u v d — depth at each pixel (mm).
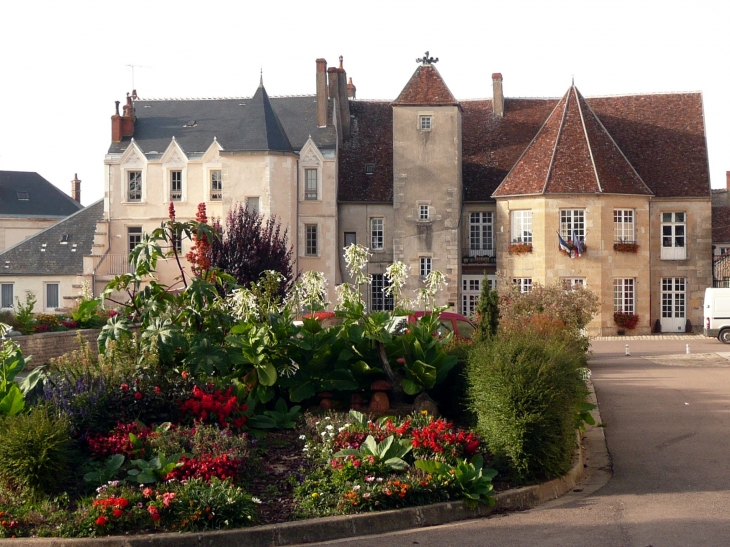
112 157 48688
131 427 10797
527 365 11070
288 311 13492
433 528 9383
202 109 51219
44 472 9539
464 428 12492
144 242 13438
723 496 10695
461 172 48312
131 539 8562
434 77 47125
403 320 14852
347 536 9102
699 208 46000
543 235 43844
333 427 11352
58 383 11703
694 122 48594
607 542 8625
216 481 9500
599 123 46219
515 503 10297
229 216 35969
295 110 50219
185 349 12500
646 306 44531
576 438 13219
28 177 73125
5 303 50844
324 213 47438
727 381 22094
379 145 50031
